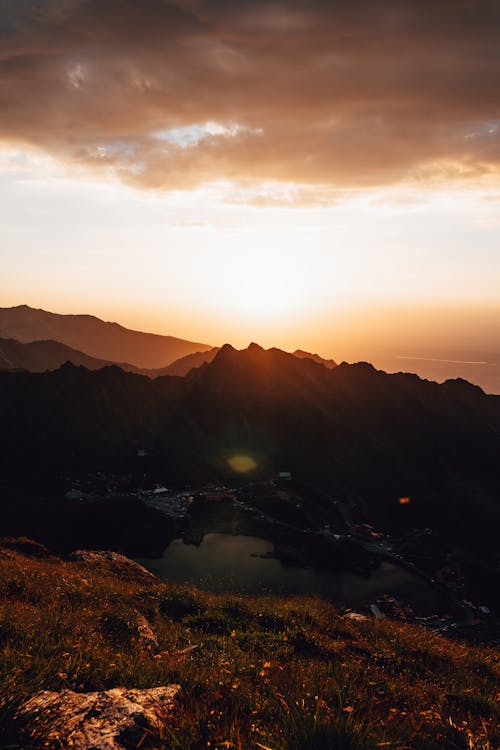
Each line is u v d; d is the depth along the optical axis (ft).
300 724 14.85
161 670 23.67
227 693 19.47
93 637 30.81
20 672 17.97
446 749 17.52
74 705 15.98
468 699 32.94
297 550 501.15
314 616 56.54
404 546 539.70
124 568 105.40
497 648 64.80
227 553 490.08
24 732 13.73
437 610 390.21
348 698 20.88
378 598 405.80
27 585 54.90
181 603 56.34
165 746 13.80
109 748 13.48
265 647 41.88
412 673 42.24
